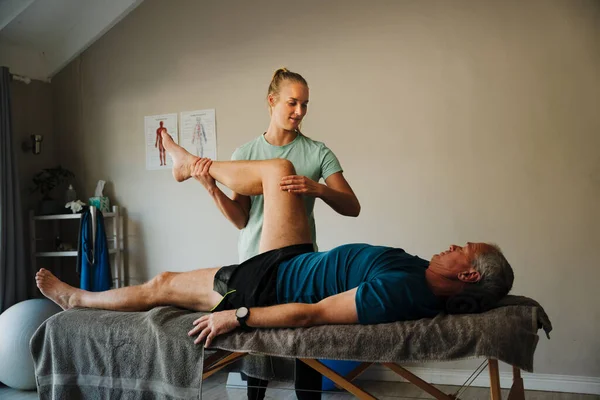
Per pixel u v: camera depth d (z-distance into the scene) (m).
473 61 3.52
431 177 3.60
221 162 2.20
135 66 4.36
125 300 2.10
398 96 3.66
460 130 3.54
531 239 3.42
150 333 1.82
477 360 2.92
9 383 3.48
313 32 3.86
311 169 2.37
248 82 4.03
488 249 1.79
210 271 2.07
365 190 3.73
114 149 4.42
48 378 1.97
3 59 4.23
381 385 1.96
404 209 3.65
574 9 3.34
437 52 3.58
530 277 3.43
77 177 4.53
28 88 4.42
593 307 3.32
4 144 3.97
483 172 3.50
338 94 3.79
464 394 1.84
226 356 1.86
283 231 2.01
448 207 3.56
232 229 4.06
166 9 4.27
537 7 3.40
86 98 4.51
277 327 1.73
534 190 3.42
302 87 2.30
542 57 3.39
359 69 3.75
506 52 3.46
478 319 1.59
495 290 1.73
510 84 3.45
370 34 3.73
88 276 4.06
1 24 3.90
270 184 2.07
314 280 1.87
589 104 3.32
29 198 4.36
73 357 1.92
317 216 3.83
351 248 1.90
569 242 3.36
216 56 4.12
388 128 3.68
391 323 1.68
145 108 4.32
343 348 1.61
